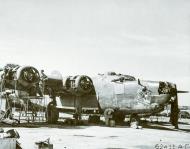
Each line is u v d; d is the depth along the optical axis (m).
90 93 21.92
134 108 19.52
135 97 19.45
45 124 21.19
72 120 21.80
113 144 12.24
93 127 19.56
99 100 21.30
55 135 14.64
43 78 20.61
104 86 21.06
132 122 19.88
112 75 21.44
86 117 35.03
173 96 18.91
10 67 19.11
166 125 23.62
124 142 12.91
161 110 19.16
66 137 14.01
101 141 13.00
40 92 20.75
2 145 8.03
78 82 21.02
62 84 21.61
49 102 22.56
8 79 18.97
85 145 11.73
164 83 18.77
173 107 19.22
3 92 20.28
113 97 20.50
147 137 14.81
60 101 23.98
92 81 21.81
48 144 9.32
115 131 17.20
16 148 8.43
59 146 11.28
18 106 23.44
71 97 23.08
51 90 22.22
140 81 19.61
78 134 15.34
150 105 18.77
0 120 19.25
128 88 19.78
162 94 18.48
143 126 21.12
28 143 11.60
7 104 20.31
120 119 21.92
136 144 12.46
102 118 32.56
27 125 19.69
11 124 19.00
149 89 18.86
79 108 22.14
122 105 20.05
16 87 19.23
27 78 18.69
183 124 26.27
